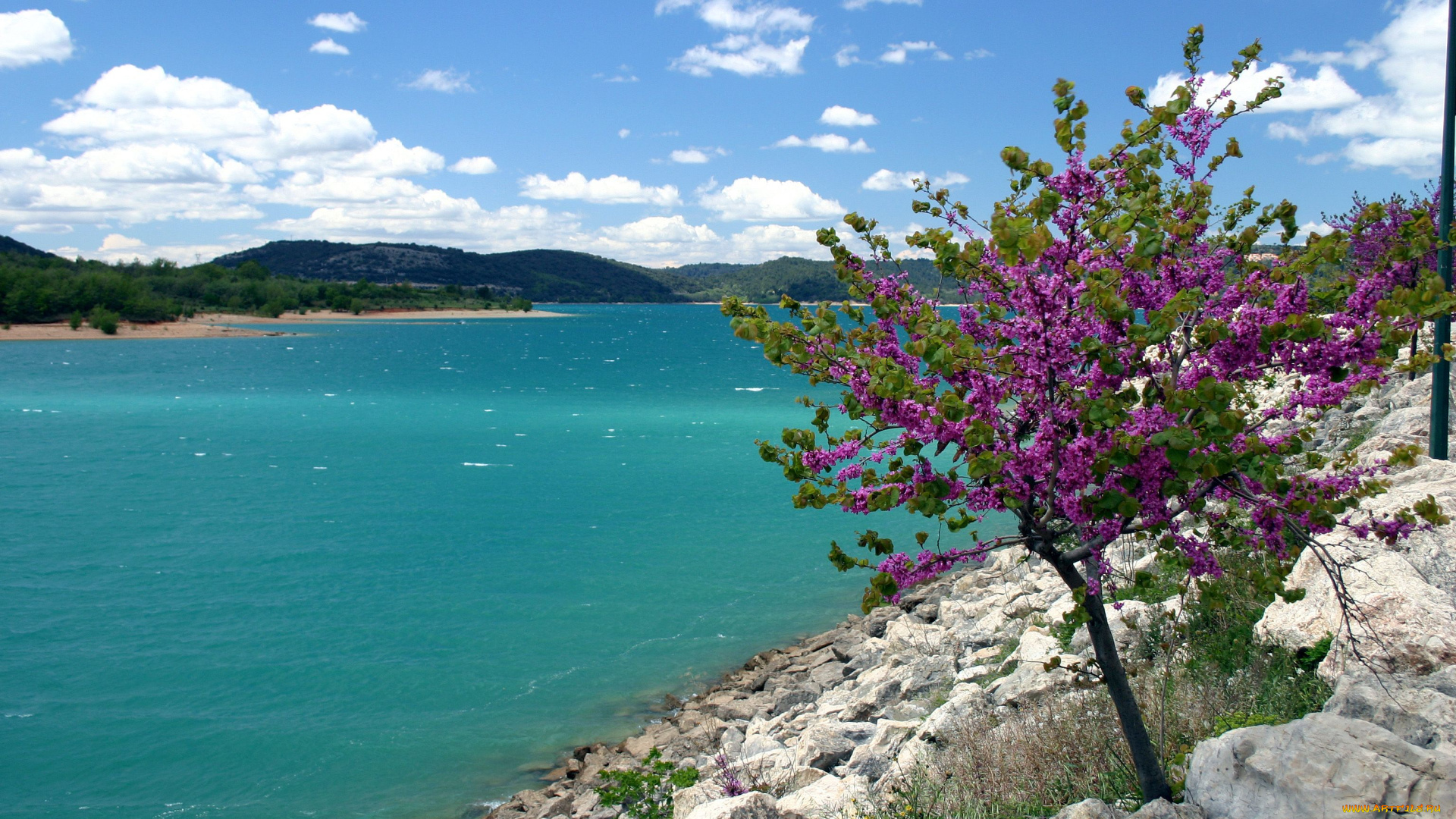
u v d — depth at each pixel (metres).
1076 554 5.10
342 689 16.52
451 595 21.44
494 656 17.95
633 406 62.28
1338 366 4.64
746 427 51.25
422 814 12.84
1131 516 4.36
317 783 13.52
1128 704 5.41
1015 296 4.64
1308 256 4.49
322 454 41.94
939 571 4.93
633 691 16.53
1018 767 7.07
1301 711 6.50
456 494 32.75
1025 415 4.77
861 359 4.46
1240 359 4.56
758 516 29.23
